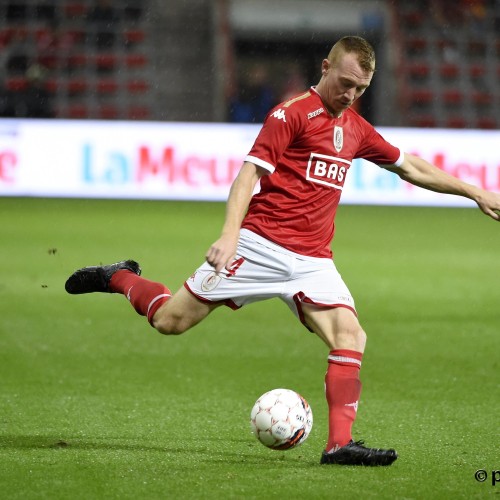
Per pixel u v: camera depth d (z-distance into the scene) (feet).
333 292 63.31
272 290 63.62
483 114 351.67
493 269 178.50
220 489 55.57
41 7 346.54
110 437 69.82
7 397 84.23
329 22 358.64
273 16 358.23
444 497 54.80
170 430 72.59
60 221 235.20
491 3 363.56
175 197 262.06
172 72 348.18
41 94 309.01
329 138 62.90
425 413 80.07
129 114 339.98
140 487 55.98
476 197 67.97
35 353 105.09
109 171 261.24
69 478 57.88
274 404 61.57
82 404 81.82
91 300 141.18
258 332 120.98
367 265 180.14
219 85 347.36
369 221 252.42
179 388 89.56
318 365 102.27
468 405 83.46
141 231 221.66
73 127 260.42
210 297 63.98
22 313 129.49
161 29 353.72
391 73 351.46
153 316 66.44
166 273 163.22
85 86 338.75
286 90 335.47
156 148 261.65
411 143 261.85
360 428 74.54
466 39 359.25
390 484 57.16
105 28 348.79
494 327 124.26
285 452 65.72
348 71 60.90
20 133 258.78
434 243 214.69
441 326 124.57
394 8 358.84
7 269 165.58
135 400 83.87
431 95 351.25
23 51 337.31
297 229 63.36
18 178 258.78
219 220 245.24
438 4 360.28
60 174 260.01
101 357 103.86
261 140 61.31
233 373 97.30
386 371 98.68
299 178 63.00
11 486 56.03
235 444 68.18
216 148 262.67
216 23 356.38
